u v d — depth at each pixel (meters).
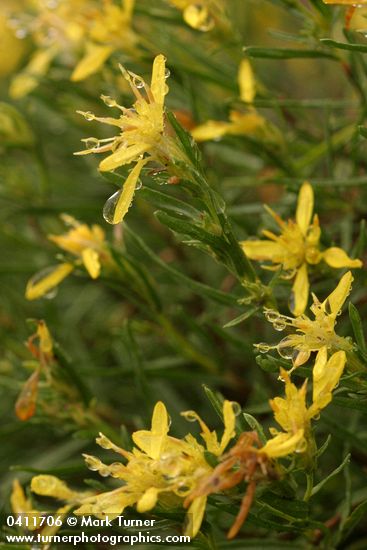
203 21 0.25
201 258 0.30
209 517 0.23
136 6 0.26
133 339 0.25
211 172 0.27
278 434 0.19
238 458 0.19
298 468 0.20
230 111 0.25
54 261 0.30
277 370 0.20
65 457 0.28
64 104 0.29
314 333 0.20
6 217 0.30
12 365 0.28
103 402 0.29
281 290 0.23
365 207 0.26
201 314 0.29
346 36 0.22
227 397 0.27
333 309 0.20
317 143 0.27
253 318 0.26
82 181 0.32
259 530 0.24
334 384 0.19
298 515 0.20
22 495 0.23
